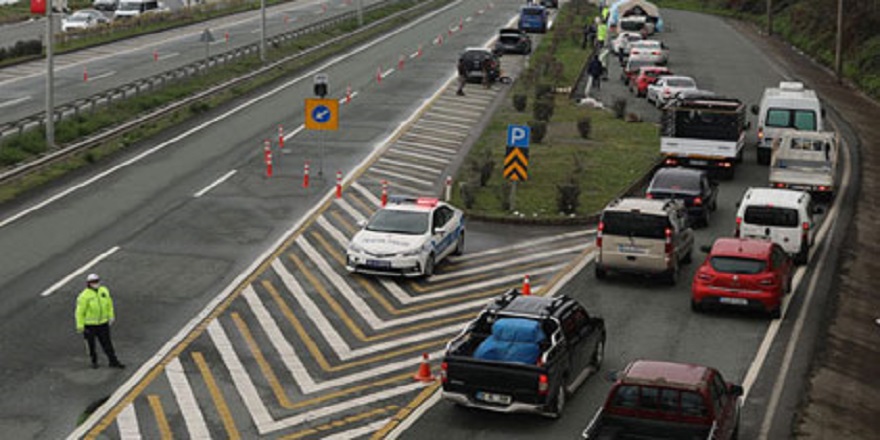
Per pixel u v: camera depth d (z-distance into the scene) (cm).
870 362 2295
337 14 9738
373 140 4519
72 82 5584
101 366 2094
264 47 6378
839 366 2231
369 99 5491
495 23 9300
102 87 5416
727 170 4003
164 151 4156
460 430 1834
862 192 3978
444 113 5191
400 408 1928
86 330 2058
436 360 2177
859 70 6819
